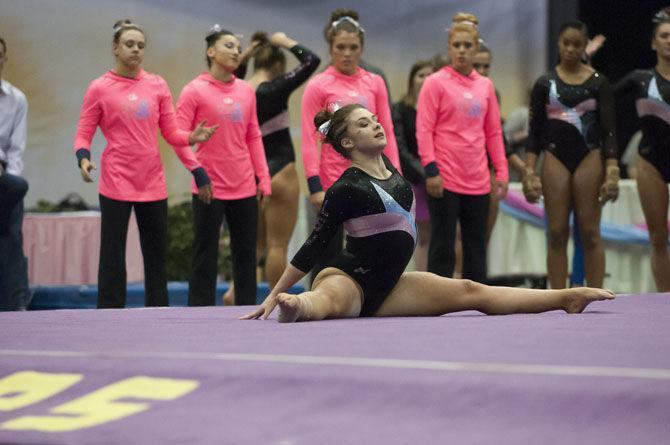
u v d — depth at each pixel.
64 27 24.05
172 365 6.40
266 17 25.14
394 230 9.85
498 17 26.08
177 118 15.57
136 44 14.98
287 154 16.53
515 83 26.23
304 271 9.83
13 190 15.92
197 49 24.81
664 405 5.16
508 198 21.12
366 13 25.58
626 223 21.16
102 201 15.09
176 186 24.38
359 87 15.51
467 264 16.83
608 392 5.30
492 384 5.51
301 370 6.01
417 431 5.19
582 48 16.36
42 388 6.43
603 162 16.59
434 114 16.58
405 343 7.18
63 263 19.98
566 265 16.66
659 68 16.58
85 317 10.66
